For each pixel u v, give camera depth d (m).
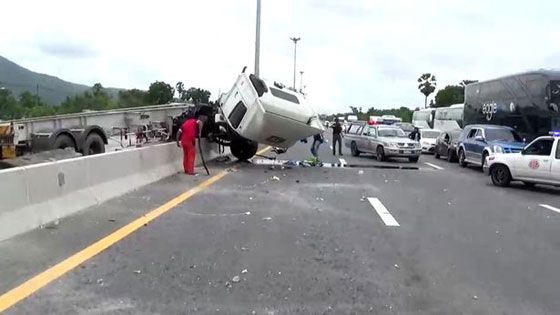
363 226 8.72
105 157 10.52
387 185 14.87
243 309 4.82
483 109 26.08
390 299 5.18
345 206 10.74
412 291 5.44
